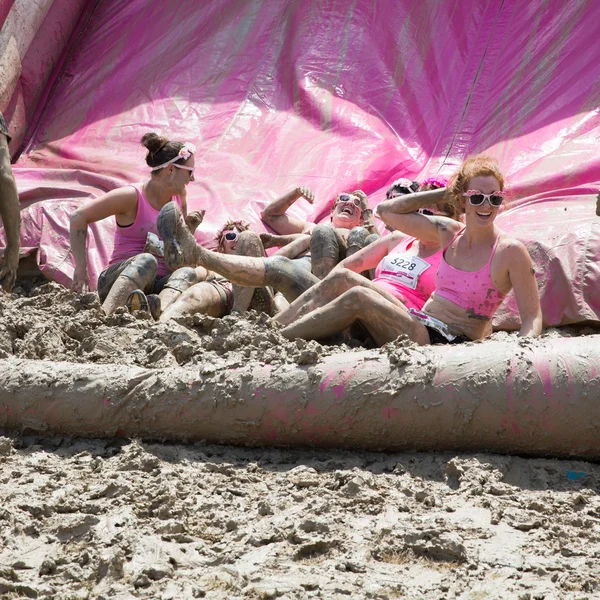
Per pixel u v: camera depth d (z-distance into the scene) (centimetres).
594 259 1091
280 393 692
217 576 482
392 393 671
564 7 1728
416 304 942
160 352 791
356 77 1762
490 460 658
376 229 1273
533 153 1509
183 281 1100
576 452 661
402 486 617
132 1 2066
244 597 457
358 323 887
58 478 627
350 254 1165
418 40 1809
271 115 1744
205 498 594
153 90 1844
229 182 1581
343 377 688
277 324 883
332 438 694
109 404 714
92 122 1847
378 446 693
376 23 1834
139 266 1030
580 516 568
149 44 1959
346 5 1867
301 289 987
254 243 1161
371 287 879
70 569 485
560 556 511
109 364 761
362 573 488
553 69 1652
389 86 1747
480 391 660
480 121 1662
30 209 1491
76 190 1557
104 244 1428
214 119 1748
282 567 493
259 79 1811
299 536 528
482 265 849
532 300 827
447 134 1664
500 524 557
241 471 655
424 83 1752
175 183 1167
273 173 1606
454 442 677
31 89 1900
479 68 1756
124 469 655
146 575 476
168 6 2014
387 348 712
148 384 716
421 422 671
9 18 1805
